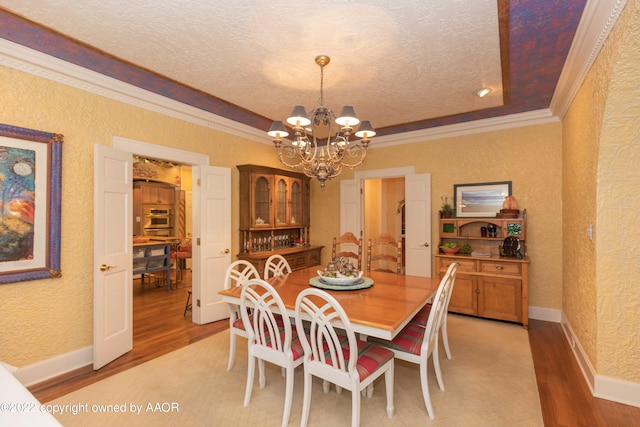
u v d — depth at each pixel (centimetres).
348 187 538
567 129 340
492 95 334
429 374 260
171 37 228
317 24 212
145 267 557
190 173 860
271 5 193
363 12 200
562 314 370
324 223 571
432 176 463
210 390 238
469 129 430
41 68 252
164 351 306
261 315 212
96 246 270
